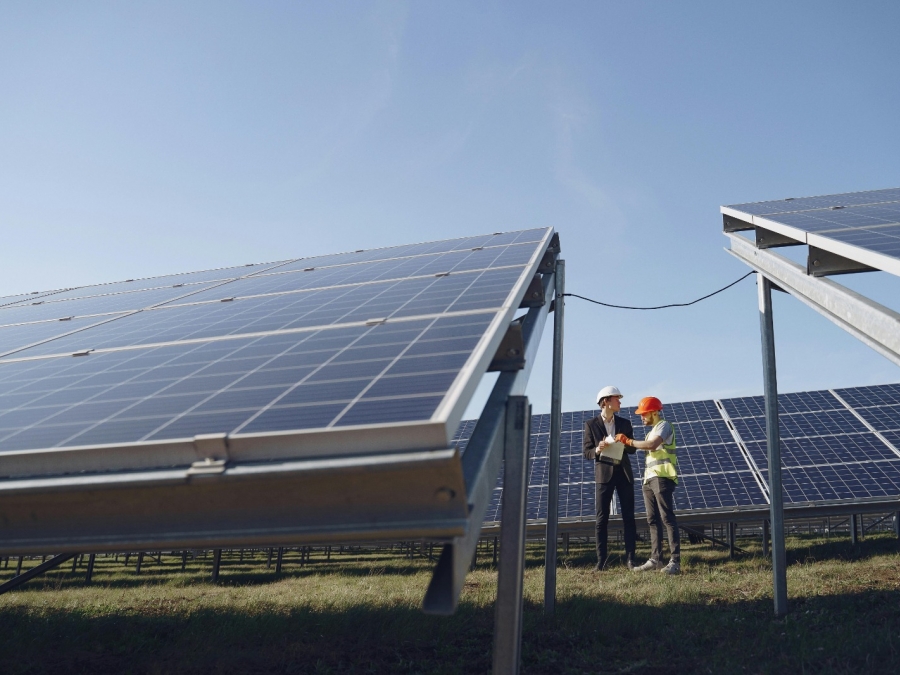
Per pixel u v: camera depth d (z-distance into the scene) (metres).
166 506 3.73
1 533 3.93
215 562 15.02
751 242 9.60
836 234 6.95
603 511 12.28
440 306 6.24
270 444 3.57
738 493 14.23
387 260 11.00
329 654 6.94
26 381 6.10
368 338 5.50
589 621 7.78
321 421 3.70
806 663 5.82
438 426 3.29
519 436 5.09
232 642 7.41
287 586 12.58
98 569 20.38
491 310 5.54
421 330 5.38
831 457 15.15
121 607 10.26
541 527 15.01
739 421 18.52
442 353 4.52
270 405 4.19
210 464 3.56
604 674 6.08
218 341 6.46
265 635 7.55
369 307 6.91
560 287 10.16
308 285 9.48
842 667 5.61
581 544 22.61
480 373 4.20
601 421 12.55
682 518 13.80
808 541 17.12
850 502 13.27
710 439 17.66
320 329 6.20
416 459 3.27
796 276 7.68
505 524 4.92
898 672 5.34
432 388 3.84
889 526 23.75
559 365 9.66
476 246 10.71
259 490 3.57
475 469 4.13
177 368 5.69
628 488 12.36
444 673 6.27
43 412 5.00
